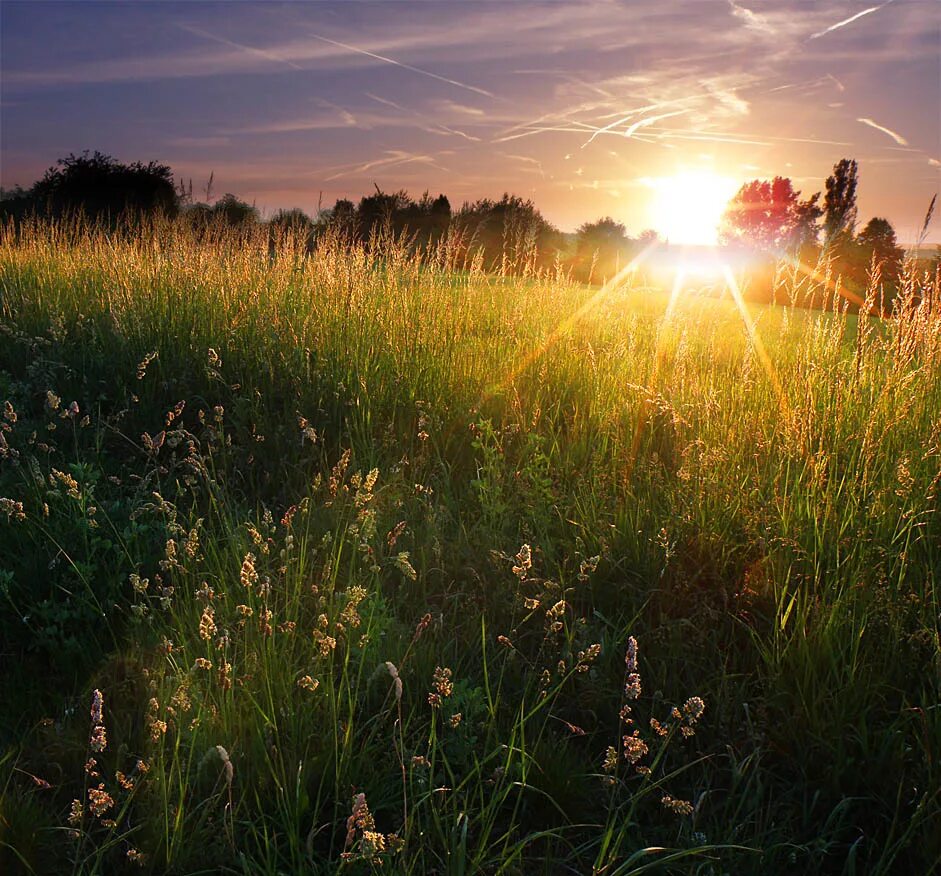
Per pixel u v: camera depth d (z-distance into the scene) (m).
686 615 3.37
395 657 2.95
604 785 2.53
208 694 2.63
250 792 2.38
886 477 3.93
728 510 3.81
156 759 2.46
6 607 3.29
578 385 6.08
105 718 2.72
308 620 3.23
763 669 3.05
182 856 2.12
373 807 2.38
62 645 3.09
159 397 5.96
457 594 3.43
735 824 2.41
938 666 2.58
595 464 4.46
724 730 2.70
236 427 5.24
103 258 9.30
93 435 5.24
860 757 2.61
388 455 4.90
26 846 2.14
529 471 4.29
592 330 7.43
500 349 6.53
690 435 4.73
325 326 6.73
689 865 2.24
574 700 2.90
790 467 4.11
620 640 3.13
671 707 2.84
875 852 2.31
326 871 2.10
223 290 7.75
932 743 2.52
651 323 7.63
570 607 3.32
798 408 4.29
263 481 4.78
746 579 3.44
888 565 3.34
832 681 2.84
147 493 4.05
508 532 4.02
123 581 3.39
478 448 5.01
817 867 2.23
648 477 4.18
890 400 4.63
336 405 5.52
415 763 2.19
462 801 2.42
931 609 3.03
